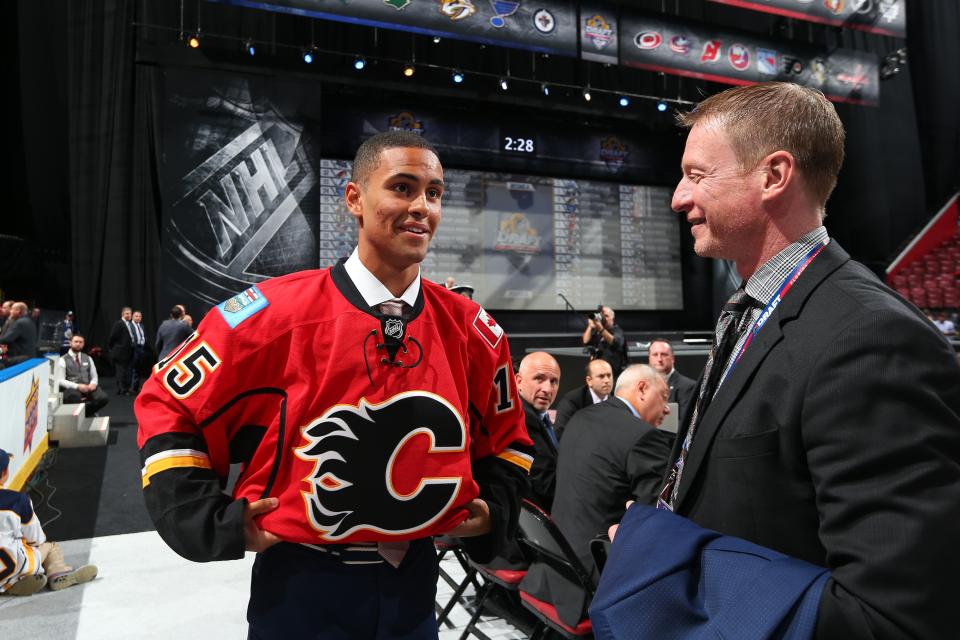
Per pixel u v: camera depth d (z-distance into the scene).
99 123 10.05
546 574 2.10
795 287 0.83
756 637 0.67
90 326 10.05
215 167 8.59
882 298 0.75
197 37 8.29
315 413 1.00
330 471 0.99
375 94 10.41
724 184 0.88
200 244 8.53
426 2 7.60
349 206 1.10
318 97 9.07
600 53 8.42
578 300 11.52
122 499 4.55
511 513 1.17
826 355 0.73
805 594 0.67
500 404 1.22
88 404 6.88
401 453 1.02
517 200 11.18
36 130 10.52
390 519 1.01
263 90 8.82
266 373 1.02
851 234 13.30
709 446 0.84
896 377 0.68
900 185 13.58
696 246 0.94
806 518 0.76
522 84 10.02
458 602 2.91
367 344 1.03
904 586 0.62
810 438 0.72
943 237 13.78
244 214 8.71
